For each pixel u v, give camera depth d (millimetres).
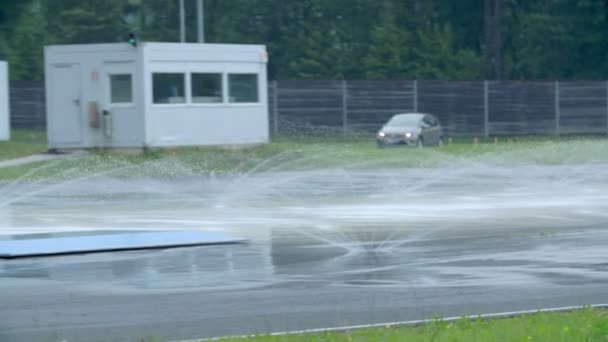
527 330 29438
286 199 80562
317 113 161875
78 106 109625
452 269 44594
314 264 46250
